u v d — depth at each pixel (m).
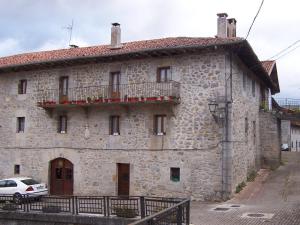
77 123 20.98
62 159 21.45
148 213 13.18
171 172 18.58
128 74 19.70
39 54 24.09
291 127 41.50
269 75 25.67
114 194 19.69
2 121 23.36
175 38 20.88
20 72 22.94
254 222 12.70
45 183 21.55
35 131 22.19
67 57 20.52
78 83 21.00
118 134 19.95
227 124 17.75
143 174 19.09
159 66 19.05
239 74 19.73
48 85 21.89
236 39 17.33
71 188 21.03
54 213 14.99
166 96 18.00
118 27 21.23
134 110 19.55
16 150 22.73
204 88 18.17
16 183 19.47
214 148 17.84
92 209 14.85
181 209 9.78
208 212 14.73
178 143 18.47
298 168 25.62
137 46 20.17
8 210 15.98
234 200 17.16
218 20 19.64
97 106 20.38
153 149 18.97
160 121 19.12
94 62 20.52
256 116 24.52
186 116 18.39
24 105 22.66
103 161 20.14
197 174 18.02
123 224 13.52
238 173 19.11
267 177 22.36
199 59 18.36
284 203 15.96
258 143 24.94
